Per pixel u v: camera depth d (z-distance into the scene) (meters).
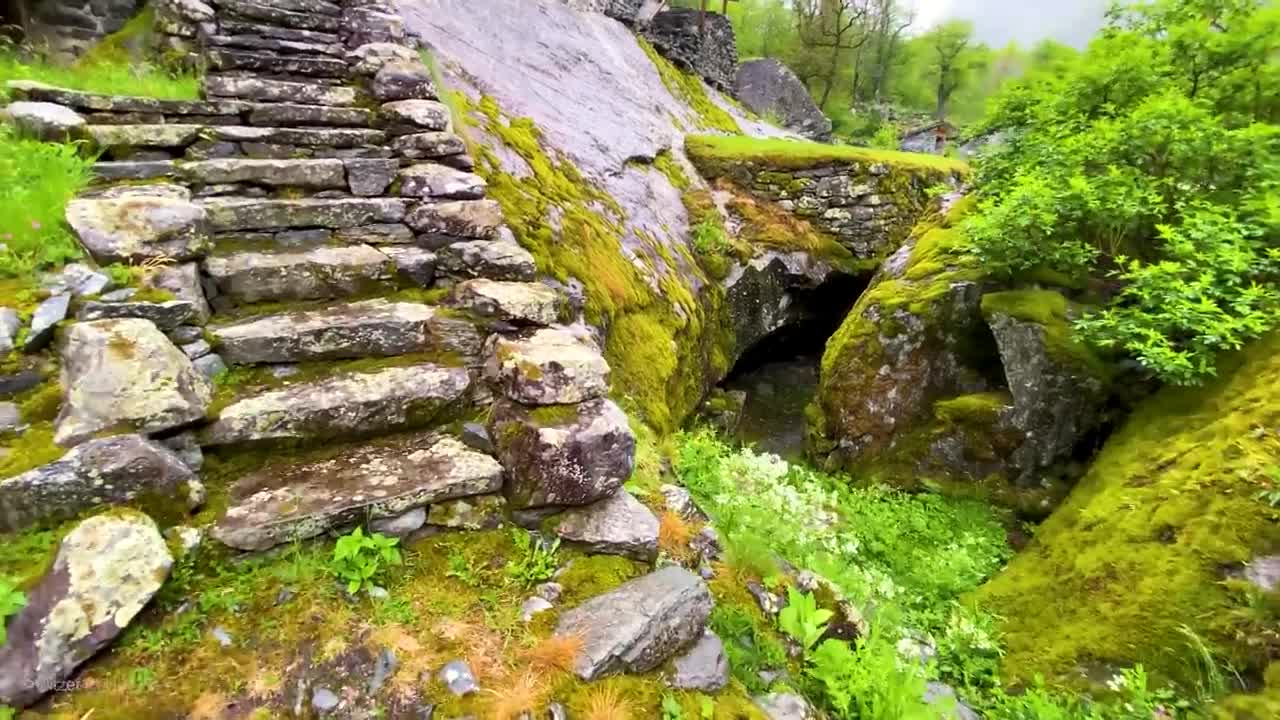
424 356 3.22
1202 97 5.93
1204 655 3.19
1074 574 4.04
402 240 4.04
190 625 2.05
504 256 3.80
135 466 2.17
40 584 1.86
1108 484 4.45
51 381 2.42
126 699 1.83
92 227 2.92
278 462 2.65
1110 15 6.78
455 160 4.72
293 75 5.38
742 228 9.41
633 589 2.52
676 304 6.67
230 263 3.30
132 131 3.97
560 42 9.56
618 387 4.95
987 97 8.31
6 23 6.17
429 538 2.59
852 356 6.61
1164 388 4.76
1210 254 4.49
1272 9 5.54
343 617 2.18
